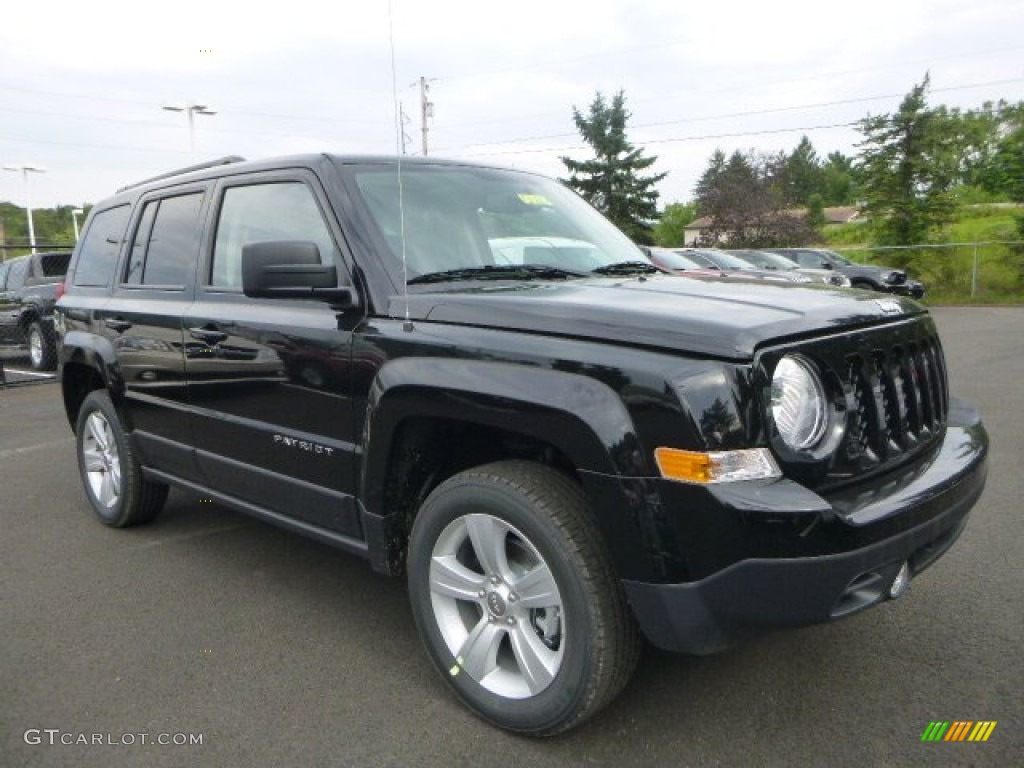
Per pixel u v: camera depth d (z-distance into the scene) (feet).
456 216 11.05
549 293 9.11
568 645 7.89
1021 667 9.52
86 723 8.91
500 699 8.56
